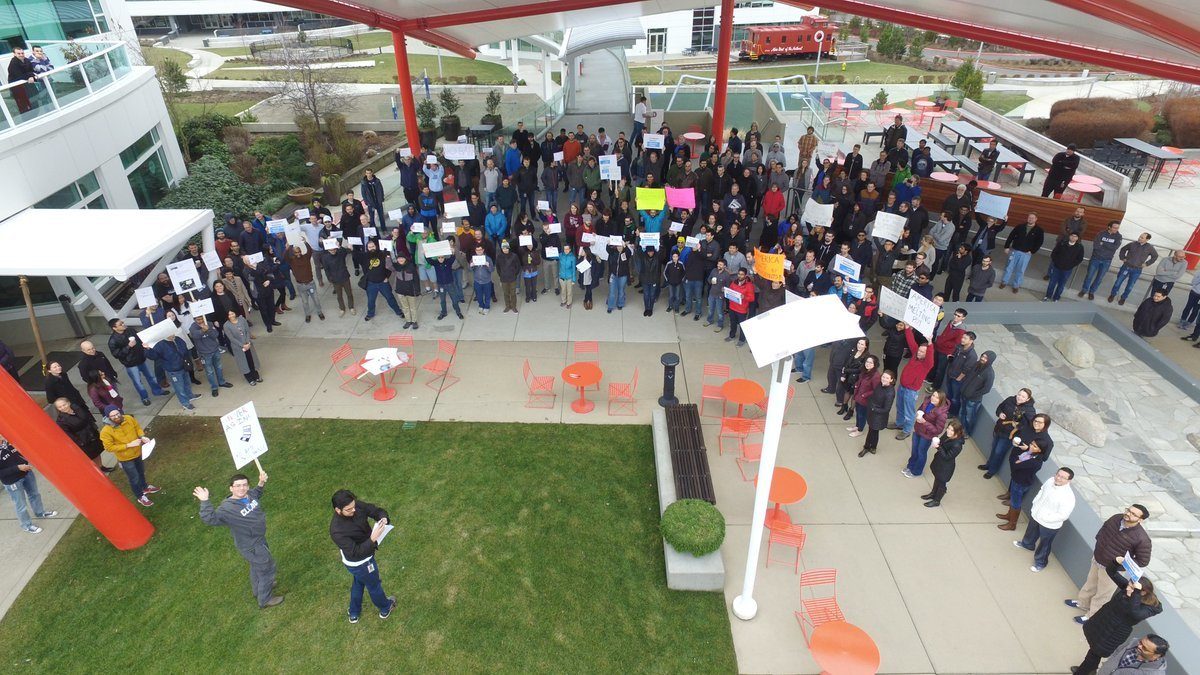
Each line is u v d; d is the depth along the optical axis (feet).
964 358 37.45
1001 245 59.41
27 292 38.91
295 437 39.68
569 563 31.50
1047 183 63.46
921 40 187.32
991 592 29.81
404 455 38.17
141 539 32.71
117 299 53.16
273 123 111.34
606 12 69.82
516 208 69.31
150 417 41.50
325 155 85.76
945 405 33.65
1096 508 33.27
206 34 257.96
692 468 35.50
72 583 30.83
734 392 39.04
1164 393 41.98
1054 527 29.40
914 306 37.29
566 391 43.70
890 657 27.07
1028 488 31.73
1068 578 30.37
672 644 27.78
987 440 37.45
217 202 66.13
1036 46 51.11
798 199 64.34
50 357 47.55
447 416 41.42
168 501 35.29
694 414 39.45
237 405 42.60
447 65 194.08
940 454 32.89
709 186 61.98
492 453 38.34
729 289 45.93
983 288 50.11
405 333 50.34
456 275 50.90
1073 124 90.48
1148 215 68.95
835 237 56.90
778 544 32.58
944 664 26.76
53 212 44.60
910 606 29.17
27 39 59.16
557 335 49.96
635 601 29.66
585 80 125.39
